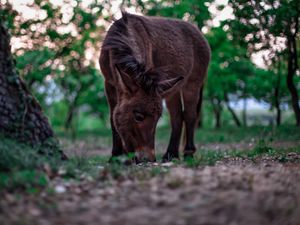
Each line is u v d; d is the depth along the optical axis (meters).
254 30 10.31
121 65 6.43
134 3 15.28
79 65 18.28
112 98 7.38
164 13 18.17
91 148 15.34
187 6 17.30
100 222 3.71
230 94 22.70
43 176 4.75
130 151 6.55
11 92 5.61
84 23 15.12
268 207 3.94
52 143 5.81
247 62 18.08
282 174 5.35
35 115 5.77
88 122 36.94
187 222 3.69
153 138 6.45
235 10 10.20
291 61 13.38
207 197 4.18
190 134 9.06
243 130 17.75
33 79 15.88
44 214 3.89
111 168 5.43
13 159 4.94
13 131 5.57
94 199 4.27
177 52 8.30
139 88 6.38
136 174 5.23
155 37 7.85
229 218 3.76
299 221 3.84
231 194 4.23
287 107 19.30
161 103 6.50
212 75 19.22
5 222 3.69
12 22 9.95
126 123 6.43
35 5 11.38
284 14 9.95
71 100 22.20
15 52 11.26
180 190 4.43
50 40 13.05
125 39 6.87
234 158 7.80
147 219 3.75
